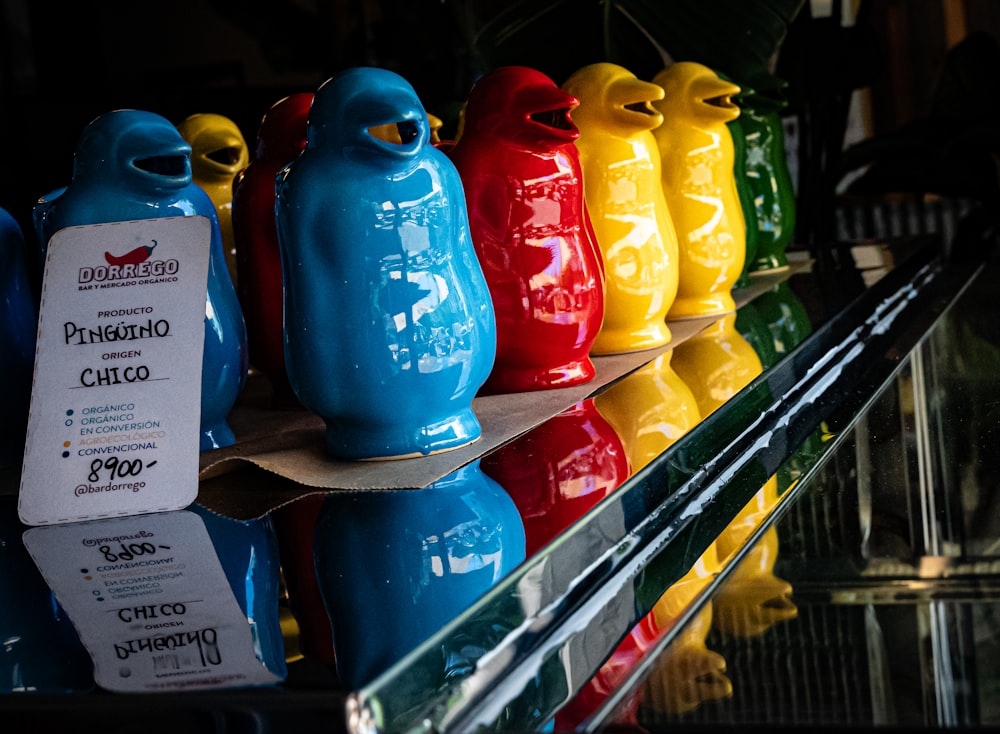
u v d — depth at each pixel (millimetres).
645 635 371
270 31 2920
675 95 1002
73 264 643
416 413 618
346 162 610
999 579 402
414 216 612
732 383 689
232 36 3799
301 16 2918
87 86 3320
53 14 3258
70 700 329
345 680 321
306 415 806
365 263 604
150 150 655
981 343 934
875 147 2566
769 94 1417
